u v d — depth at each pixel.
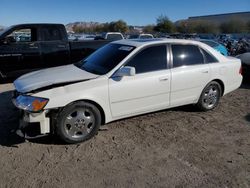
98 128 4.43
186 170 3.63
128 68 4.41
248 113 5.86
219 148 4.25
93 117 4.34
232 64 5.95
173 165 3.74
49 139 4.38
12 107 5.86
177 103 5.28
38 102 3.91
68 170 3.57
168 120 5.31
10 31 8.15
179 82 5.14
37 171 3.53
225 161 3.87
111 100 4.45
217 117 5.57
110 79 4.42
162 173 3.55
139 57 4.77
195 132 4.81
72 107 4.12
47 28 8.66
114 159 3.86
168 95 5.08
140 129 4.86
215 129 4.96
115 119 4.64
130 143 4.34
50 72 4.81
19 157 3.85
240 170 3.65
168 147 4.24
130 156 3.95
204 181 3.40
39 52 8.55
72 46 9.14
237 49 18.89
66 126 4.15
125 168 3.65
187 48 5.36
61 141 4.32
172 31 63.44
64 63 9.09
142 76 4.71
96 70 4.68
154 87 4.84
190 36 36.19
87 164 3.72
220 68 5.71
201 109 5.77
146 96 4.80
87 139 4.36
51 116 4.07
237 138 4.62
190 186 3.30
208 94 5.72
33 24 8.48
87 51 9.45
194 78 5.34
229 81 5.95
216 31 61.59
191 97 5.45
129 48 4.86
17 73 8.36
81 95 4.15
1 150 4.02
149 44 4.93
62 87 4.08
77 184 3.29
